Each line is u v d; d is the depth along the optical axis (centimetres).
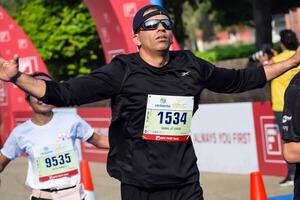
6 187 1592
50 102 592
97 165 1848
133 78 618
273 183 1365
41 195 805
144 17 616
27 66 2317
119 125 632
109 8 1684
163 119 624
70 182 812
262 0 2261
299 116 602
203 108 1582
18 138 808
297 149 607
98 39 2511
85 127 826
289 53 1280
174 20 2564
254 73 651
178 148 630
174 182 627
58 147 808
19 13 2736
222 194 1317
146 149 624
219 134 1549
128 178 630
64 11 2530
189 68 630
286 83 1273
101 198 1378
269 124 1427
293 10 2502
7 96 2334
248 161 1488
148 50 620
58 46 2516
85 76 611
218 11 2638
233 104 1506
